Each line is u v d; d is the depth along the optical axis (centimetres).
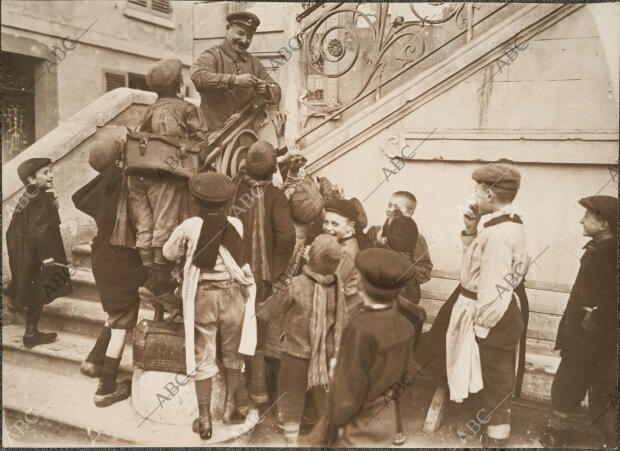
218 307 268
